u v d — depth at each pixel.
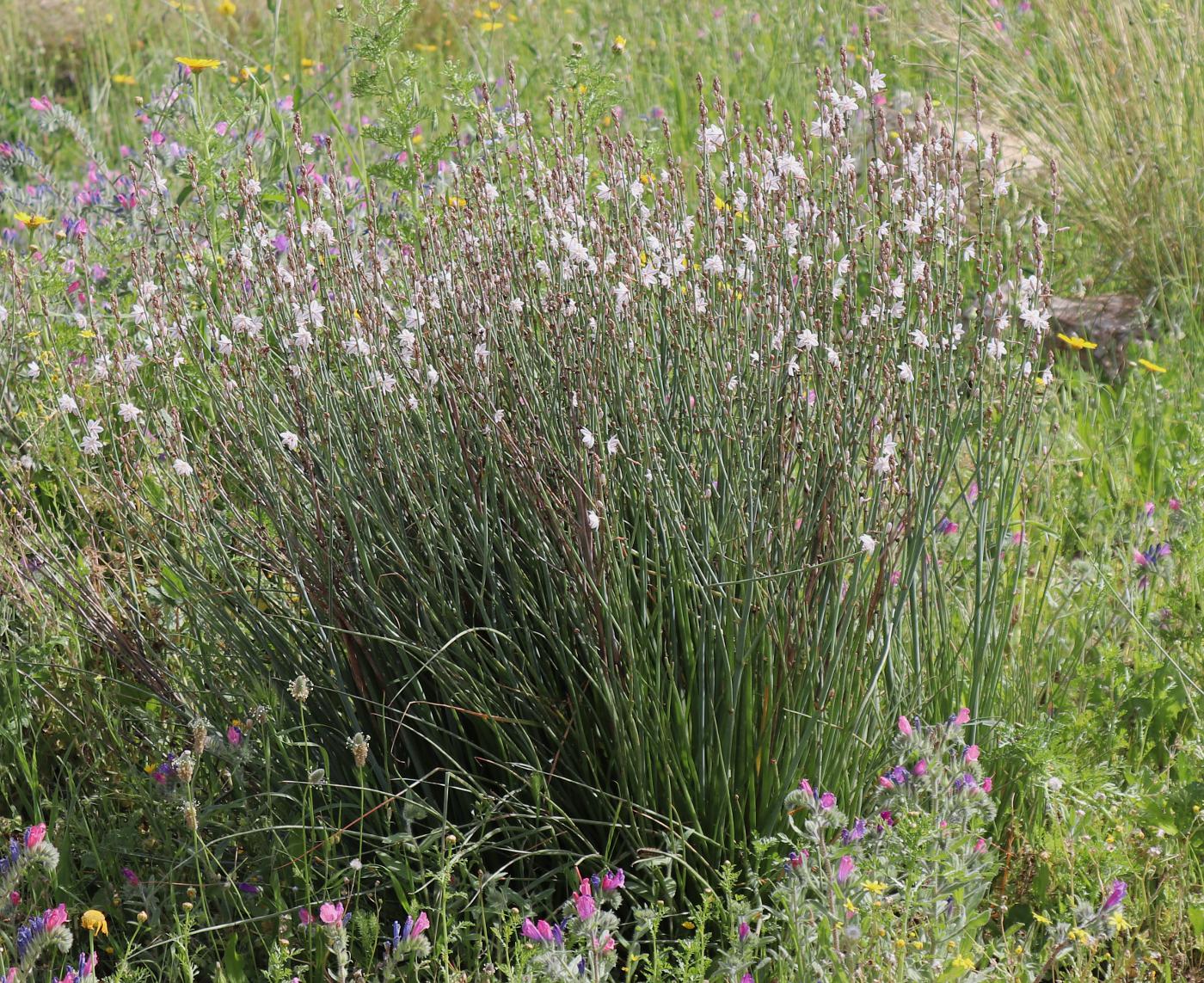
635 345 2.35
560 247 2.48
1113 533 3.44
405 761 2.45
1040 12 6.11
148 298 2.56
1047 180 5.04
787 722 2.32
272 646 2.45
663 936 2.36
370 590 2.35
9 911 2.02
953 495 3.38
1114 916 2.12
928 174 2.52
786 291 2.43
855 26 6.95
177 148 4.19
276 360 2.52
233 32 8.30
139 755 2.68
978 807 2.25
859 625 2.38
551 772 2.30
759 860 2.33
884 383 2.39
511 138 3.01
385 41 3.06
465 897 2.24
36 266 3.68
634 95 6.48
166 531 2.68
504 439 2.27
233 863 2.45
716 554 2.31
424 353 2.42
